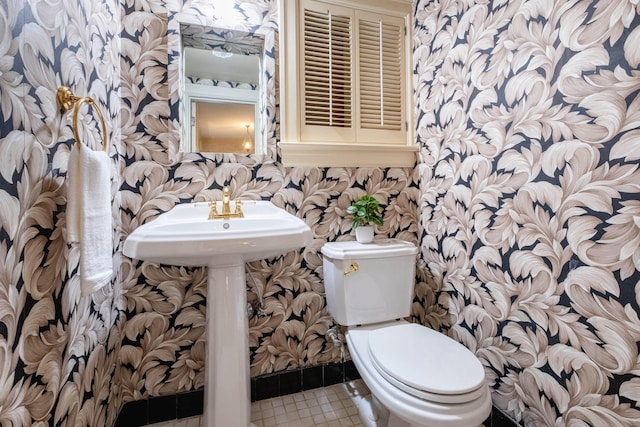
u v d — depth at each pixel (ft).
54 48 2.12
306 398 4.31
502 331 3.34
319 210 4.53
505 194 3.27
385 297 4.03
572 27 2.58
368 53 4.77
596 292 2.46
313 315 4.50
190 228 3.27
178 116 3.92
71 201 2.01
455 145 4.02
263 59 4.35
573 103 2.59
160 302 3.86
